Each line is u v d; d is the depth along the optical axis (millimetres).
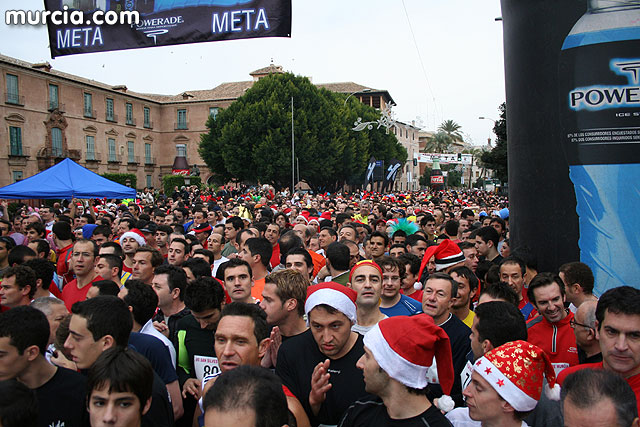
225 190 42688
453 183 95188
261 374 2053
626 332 2643
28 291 4758
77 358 3133
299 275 3939
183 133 65875
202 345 3893
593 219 5223
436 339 2461
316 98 46219
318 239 8227
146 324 3990
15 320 2773
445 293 4012
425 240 7297
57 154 49125
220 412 1898
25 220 10852
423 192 46219
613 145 5098
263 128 44688
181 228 10180
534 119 5484
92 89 54312
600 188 5164
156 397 2973
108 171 56594
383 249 6863
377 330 2512
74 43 7672
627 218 5098
